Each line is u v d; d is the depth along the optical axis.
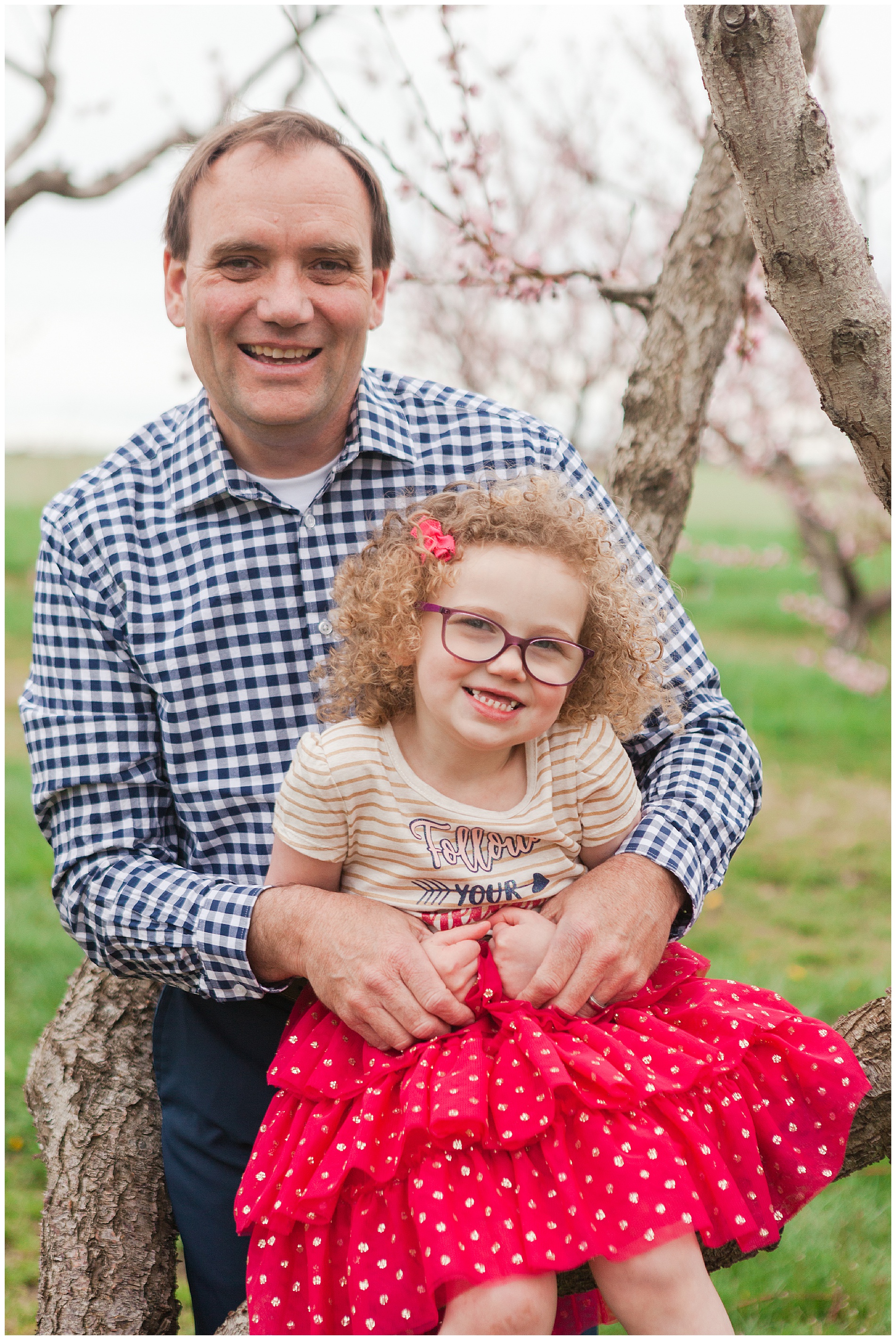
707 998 1.71
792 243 1.55
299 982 1.92
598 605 1.74
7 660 8.20
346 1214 1.56
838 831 6.75
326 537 2.00
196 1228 1.93
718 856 1.82
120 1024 2.35
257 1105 1.93
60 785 1.93
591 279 2.92
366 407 2.04
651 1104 1.54
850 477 9.29
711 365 2.65
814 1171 1.59
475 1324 1.40
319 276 1.87
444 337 6.79
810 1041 1.66
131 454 2.08
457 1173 1.48
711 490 15.25
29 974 4.66
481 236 3.24
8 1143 3.76
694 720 2.00
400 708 1.75
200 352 1.92
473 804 1.71
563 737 1.77
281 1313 1.56
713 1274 3.11
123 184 4.55
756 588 11.66
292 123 1.88
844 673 9.12
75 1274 2.15
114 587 1.97
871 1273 3.09
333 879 1.77
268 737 1.95
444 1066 1.54
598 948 1.63
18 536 10.06
